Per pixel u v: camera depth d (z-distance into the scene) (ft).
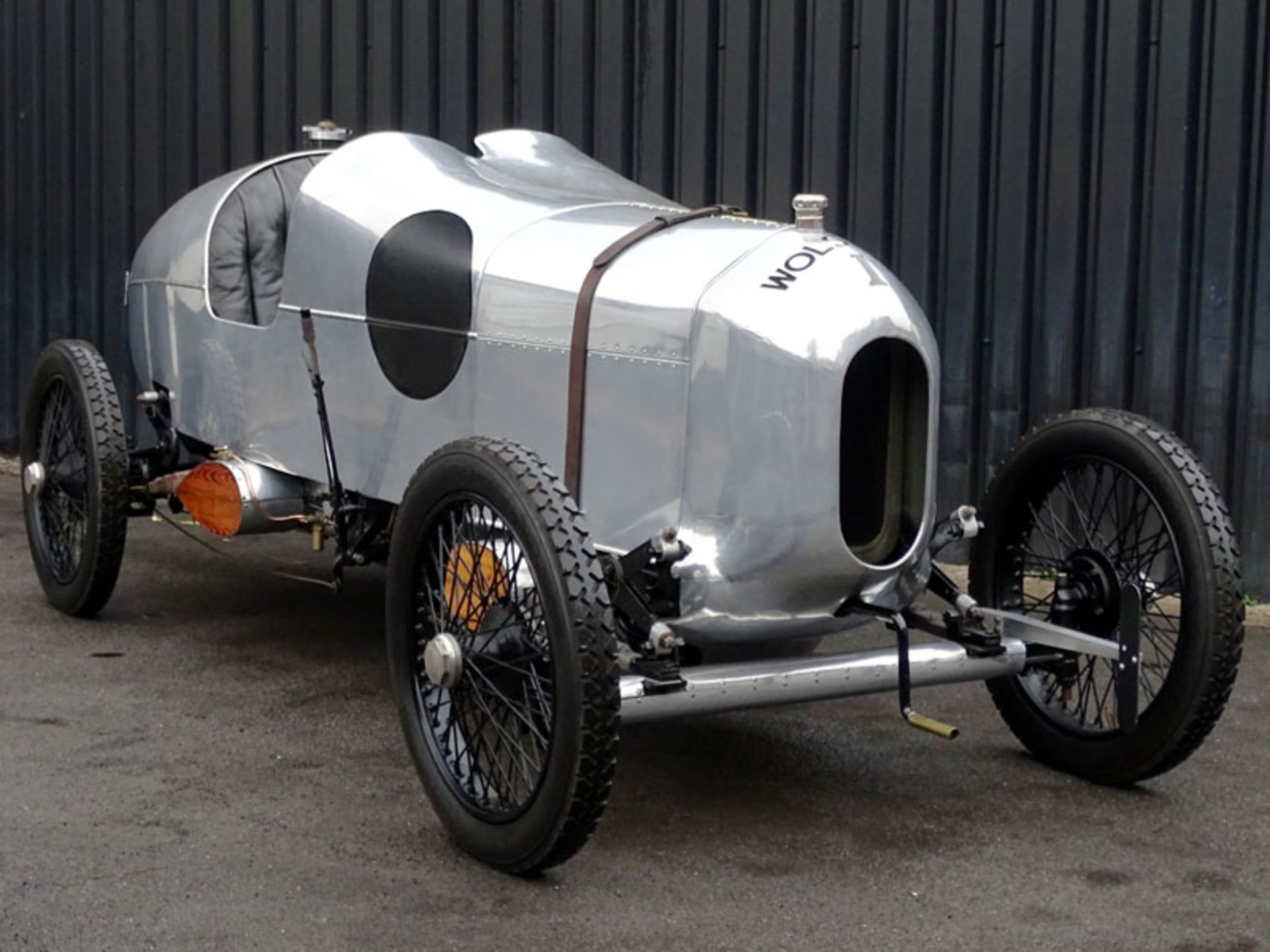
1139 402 19.71
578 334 12.42
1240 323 19.06
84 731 13.87
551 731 10.42
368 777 12.89
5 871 10.86
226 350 16.24
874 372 12.21
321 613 18.16
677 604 11.65
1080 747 13.12
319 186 14.99
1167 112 19.21
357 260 14.48
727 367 11.57
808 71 21.21
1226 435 19.24
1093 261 19.85
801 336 11.53
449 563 11.29
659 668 10.98
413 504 11.49
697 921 10.39
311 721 14.29
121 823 11.77
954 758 13.73
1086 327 19.98
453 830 11.29
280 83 25.39
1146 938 10.28
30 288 28.45
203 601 18.63
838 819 12.23
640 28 22.26
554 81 23.02
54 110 27.81
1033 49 19.88
